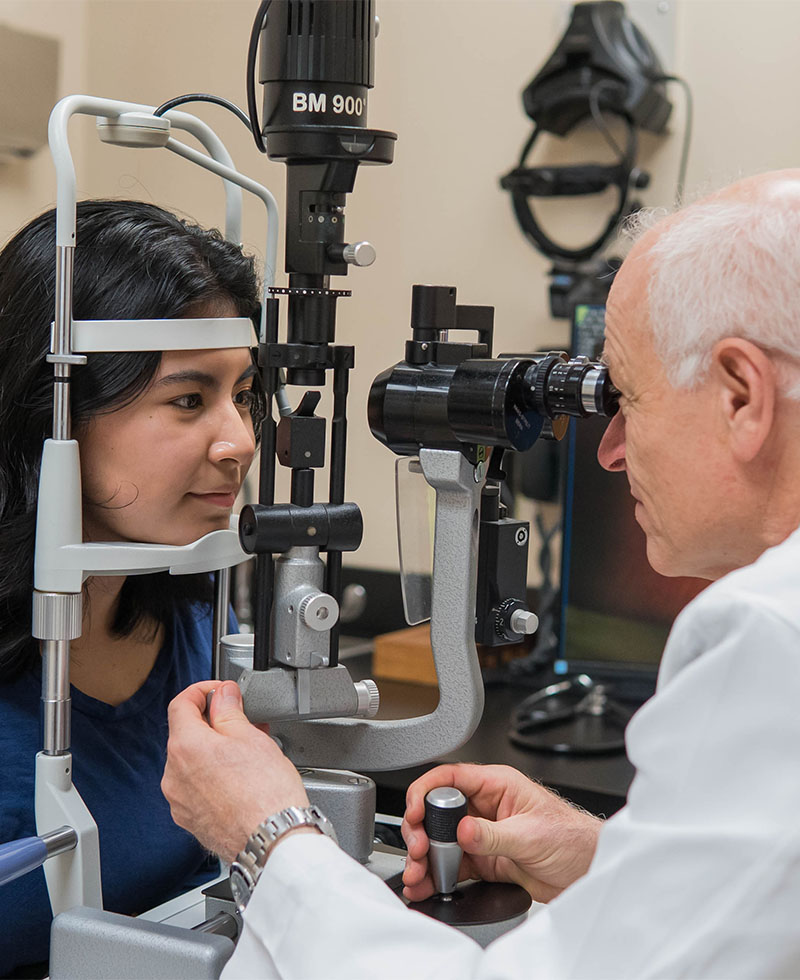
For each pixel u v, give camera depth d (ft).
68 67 7.47
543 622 7.01
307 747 3.29
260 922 2.49
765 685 2.07
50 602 3.14
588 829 3.25
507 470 6.97
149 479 3.38
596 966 2.10
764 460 2.46
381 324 7.43
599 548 6.47
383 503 7.51
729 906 2.00
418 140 7.23
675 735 2.14
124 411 3.35
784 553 2.26
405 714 5.89
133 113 3.18
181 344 3.28
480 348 3.07
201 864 4.05
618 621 6.47
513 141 6.97
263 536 2.92
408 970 2.29
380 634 7.49
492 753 5.58
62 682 3.19
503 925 3.00
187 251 3.51
